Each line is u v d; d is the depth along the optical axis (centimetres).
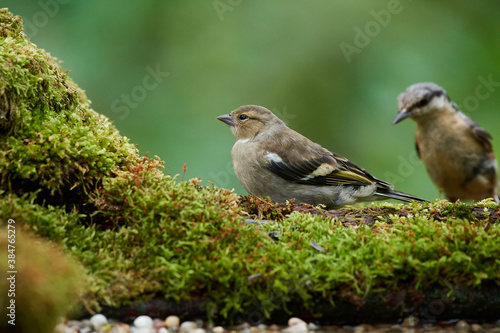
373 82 1520
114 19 1459
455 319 621
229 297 597
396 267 612
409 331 602
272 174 1051
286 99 1481
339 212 786
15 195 639
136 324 583
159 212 650
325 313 615
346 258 626
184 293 593
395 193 1089
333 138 1489
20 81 689
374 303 613
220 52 1495
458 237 638
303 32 1532
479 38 1627
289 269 614
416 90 1302
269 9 1542
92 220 691
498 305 615
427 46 1589
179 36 1511
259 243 638
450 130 1298
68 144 685
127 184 687
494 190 1340
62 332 550
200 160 1366
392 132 1505
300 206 804
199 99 1450
